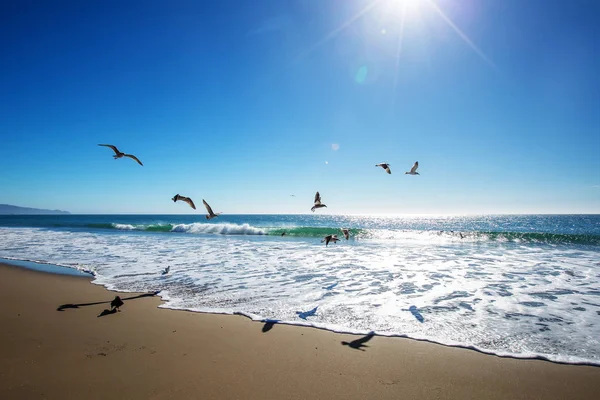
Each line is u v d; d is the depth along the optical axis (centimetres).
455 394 548
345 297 1080
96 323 867
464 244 2561
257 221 10319
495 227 6012
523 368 632
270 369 628
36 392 548
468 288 1186
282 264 1645
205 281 1297
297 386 570
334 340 755
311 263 1672
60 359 666
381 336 777
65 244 2478
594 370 621
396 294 1112
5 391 548
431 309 961
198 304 1017
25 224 5678
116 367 634
